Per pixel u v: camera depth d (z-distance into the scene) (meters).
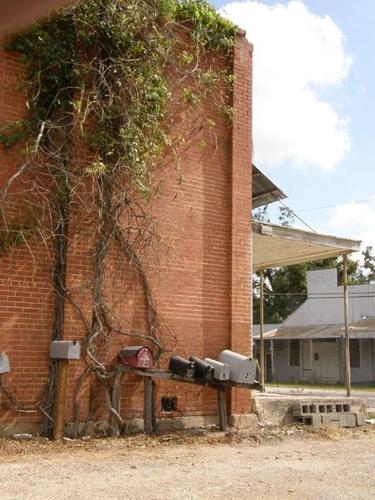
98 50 10.33
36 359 9.45
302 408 12.12
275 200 14.67
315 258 16.33
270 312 50.81
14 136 9.53
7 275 9.34
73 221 9.91
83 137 10.09
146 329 10.65
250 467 7.81
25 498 5.79
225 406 10.88
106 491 6.20
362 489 6.69
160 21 11.02
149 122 10.56
